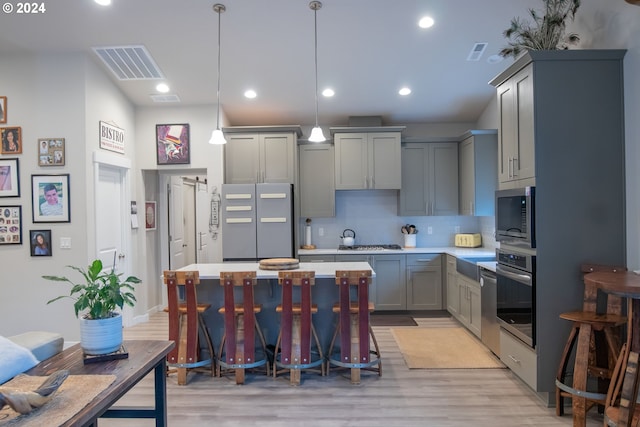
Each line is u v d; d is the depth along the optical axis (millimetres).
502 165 3143
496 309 3373
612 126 2607
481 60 4188
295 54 4043
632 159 2535
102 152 4207
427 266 5059
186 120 5055
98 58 4047
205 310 3273
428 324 4711
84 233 3906
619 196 2615
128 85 4555
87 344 1682
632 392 1850
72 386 1423
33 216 3912
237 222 4762
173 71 4297
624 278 2020
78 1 3271
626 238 2604
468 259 4312
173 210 5824
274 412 2627
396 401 2766
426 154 5324
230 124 5527
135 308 4918
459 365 3412
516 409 2635
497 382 3072
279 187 4762
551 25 2725
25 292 3906
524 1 3322
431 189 5320
